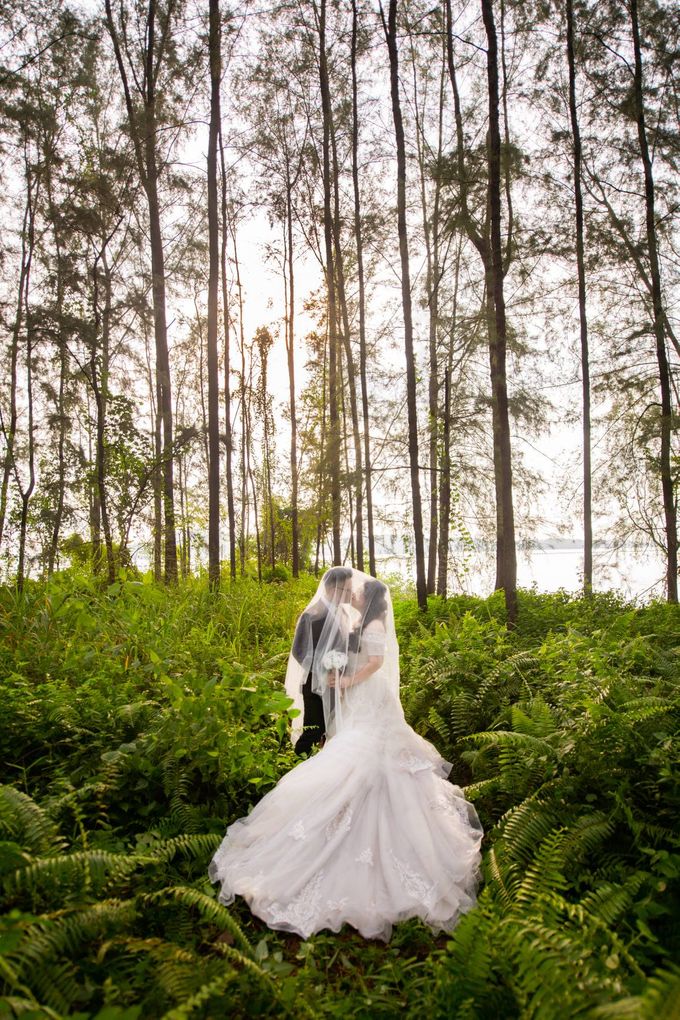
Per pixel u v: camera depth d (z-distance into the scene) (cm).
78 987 238
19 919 236
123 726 457
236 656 698
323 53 1360
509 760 420
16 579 939
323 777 364
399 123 962
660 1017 178
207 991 220
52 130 1508
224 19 1108
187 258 1900
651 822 355
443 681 561
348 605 413
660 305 1381
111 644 657
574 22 1381
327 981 292
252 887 332
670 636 813
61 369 1784
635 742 389
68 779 380
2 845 283
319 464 1355
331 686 394
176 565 1286
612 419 1549
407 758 383
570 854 334
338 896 329
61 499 1372
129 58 1370
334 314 1496
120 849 340
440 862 348
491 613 1027
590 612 991
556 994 212
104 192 1282
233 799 418
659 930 293
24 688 476
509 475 852
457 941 256
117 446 1055
